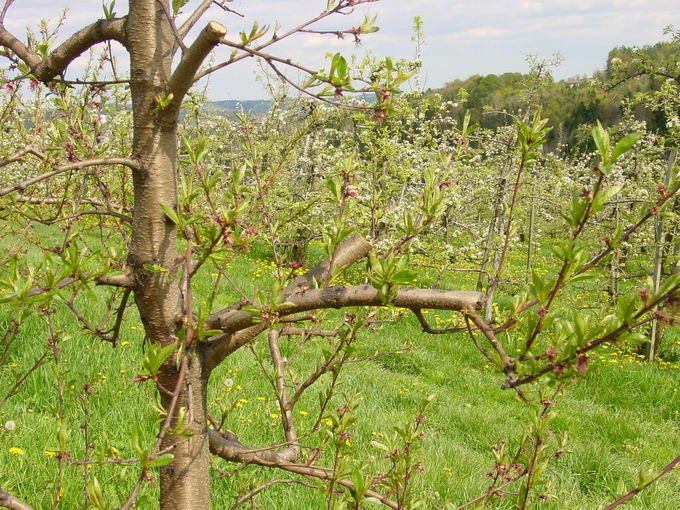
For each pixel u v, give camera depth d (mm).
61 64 1385
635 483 5184
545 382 981
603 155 916
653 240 9508
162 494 1411
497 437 6008
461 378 8469
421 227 1398
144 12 1275
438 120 10266
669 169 9273
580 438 6531
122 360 5602
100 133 1735
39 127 2123
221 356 1435
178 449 1390
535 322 993
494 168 12109
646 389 8641
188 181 1394
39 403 4461
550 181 11172
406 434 1729
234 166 1284
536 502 4234
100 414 4457
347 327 1833
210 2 1447
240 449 1653
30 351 5156
